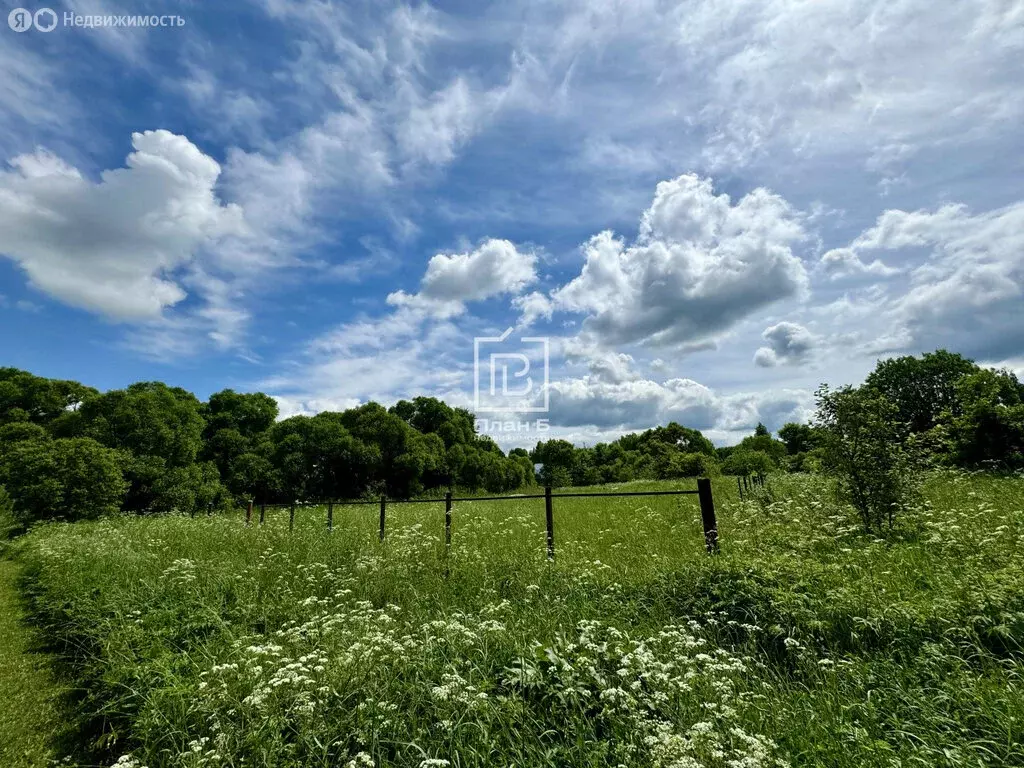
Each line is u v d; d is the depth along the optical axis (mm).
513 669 3885
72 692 5023
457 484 49844
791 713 3527
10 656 6070
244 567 8469
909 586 5375
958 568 5738
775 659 4578
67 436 33156
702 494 7633
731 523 10141
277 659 4500
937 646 4027
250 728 3535
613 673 3955
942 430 8781
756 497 14125
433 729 3457
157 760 3492
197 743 3287
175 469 30156
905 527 8266
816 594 5207
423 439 47375
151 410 30516
